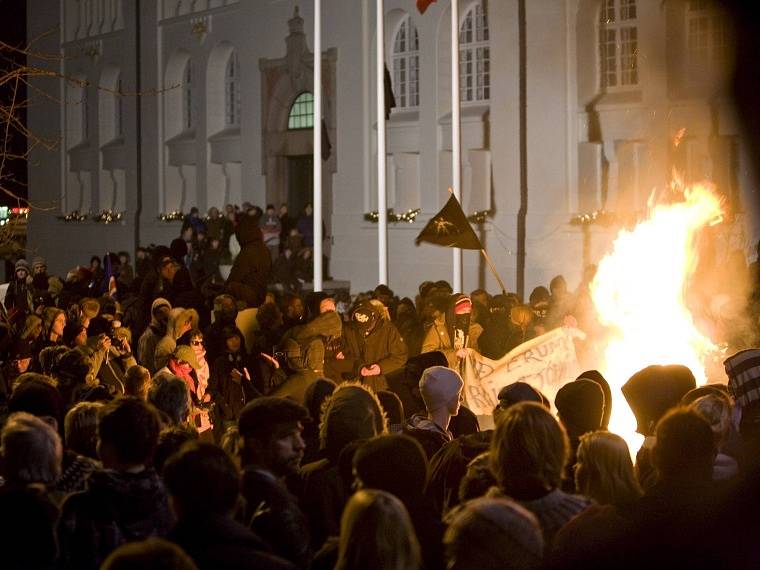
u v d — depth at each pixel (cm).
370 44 3284
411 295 3147
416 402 960
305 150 3481
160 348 1282
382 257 2323
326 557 488
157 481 544
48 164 4516
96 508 531
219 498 464
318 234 2361
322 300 1406
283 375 1294
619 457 570
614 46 2695
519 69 2858
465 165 3050
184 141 3928
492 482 603
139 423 541
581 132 2744
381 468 527
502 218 2898
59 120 4453
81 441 660
